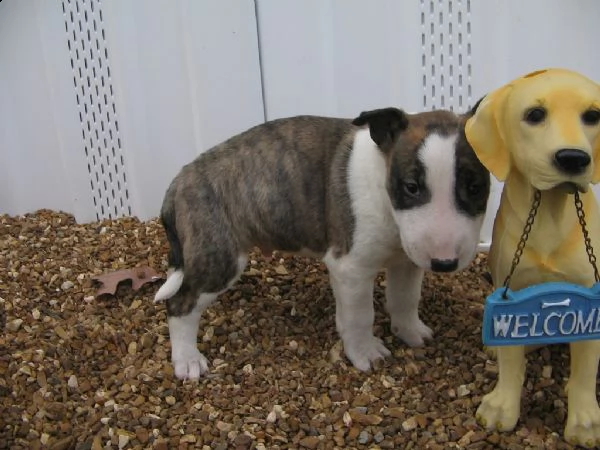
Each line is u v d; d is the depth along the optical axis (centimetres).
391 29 115
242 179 88
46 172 132
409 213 74
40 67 125
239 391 86
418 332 93
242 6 117
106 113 125
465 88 116
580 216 68
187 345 90
